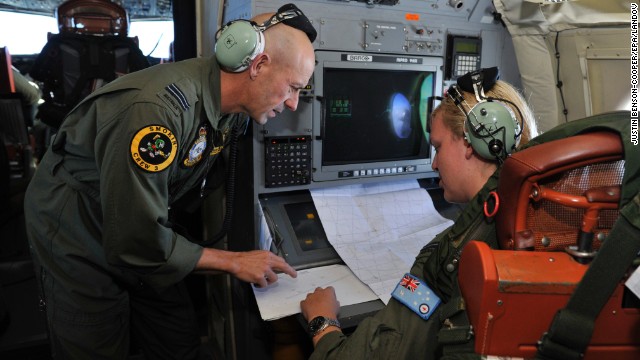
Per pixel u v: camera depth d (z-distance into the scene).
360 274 1.21
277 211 1.38
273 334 1.43
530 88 1.57
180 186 1.18
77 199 1.12
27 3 2.62
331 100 1.39
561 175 0.55
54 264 1.17
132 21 2.54
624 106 1.31
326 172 1.41
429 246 0.88
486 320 0.50
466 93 0.79
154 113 0.93
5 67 2.78
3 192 2.77
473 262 0.53
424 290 0.78
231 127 1.27
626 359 0.52
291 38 1.02
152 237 0.97
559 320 0.48
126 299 1.28
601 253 0.47
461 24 1.52
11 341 2.05
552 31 1.43
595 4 1.28
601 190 0.52
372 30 1.37
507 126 0.72
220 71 1.07
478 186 0.79
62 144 1.12
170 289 1.48
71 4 2.42
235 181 1.53
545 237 0.56
